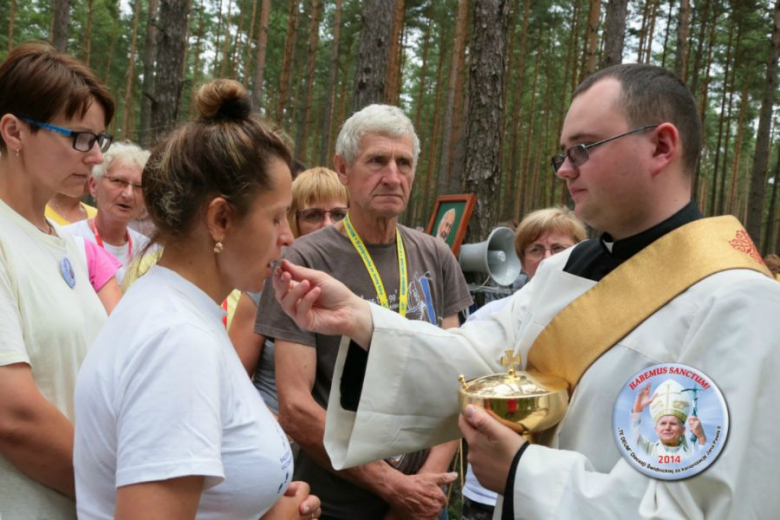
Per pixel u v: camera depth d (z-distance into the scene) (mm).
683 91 1581
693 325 1386
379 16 8617
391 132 2391
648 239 1591
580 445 1500
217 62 30516
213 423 1239
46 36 25516
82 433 1311
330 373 2320
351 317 1848
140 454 1184
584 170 1588
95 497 1307
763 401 1279
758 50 22891
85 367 1325
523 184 29062
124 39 28812
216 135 1396
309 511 1647
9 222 1739
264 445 1381
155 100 7535
